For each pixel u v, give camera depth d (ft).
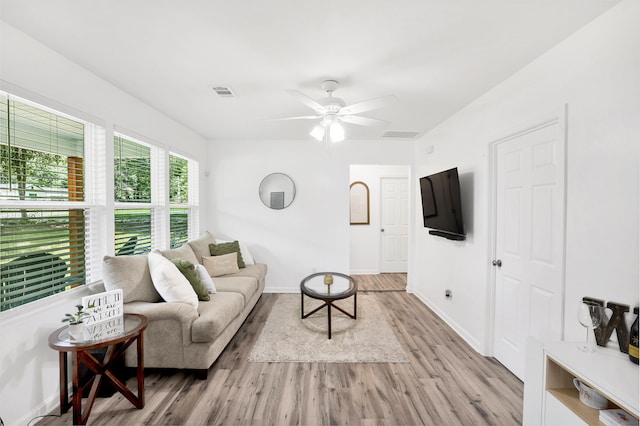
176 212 12.74
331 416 6.23
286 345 9.30
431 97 9.17
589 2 4.87
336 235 15.35
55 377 6.43
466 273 9.93
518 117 7.37
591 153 5.36
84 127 7.71
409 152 15.29
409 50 6.43
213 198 15.28
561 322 5.99
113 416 6.16
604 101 5.12
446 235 10.94
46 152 6.76
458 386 7.29
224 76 7.77
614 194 4.93
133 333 6.02
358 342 9.53
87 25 5.61
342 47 6.34
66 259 7.09
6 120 6.03
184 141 12.75
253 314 12.04
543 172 6.80
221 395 6.88
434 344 9.55
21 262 6.11
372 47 6.33
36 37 6.00
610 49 5.03
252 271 12.99
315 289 10.87
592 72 5.35
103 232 8.02
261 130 13.35
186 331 7.29
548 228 6.65
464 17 5.30
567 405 4.65
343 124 12.39
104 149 8.03
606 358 4.68
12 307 5.81
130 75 7.73
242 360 8.44
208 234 14.11
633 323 4.57
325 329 10.55
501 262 8.39
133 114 9.26
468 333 9.77
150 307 7.36
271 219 15.33
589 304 5.25
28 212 6.36
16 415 5.65
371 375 7.75
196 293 8.79
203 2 4.93
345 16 5.29
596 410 4.52
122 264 7.82
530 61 6.89
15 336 5.64
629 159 4.69
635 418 4.17
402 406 6.55
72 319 5.75
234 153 15.23
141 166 10.35
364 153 15.26
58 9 5.11
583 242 5.51
